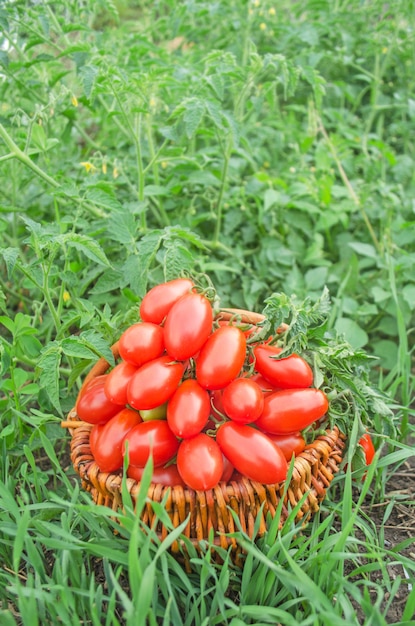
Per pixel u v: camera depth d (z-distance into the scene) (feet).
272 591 1.87
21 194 3.52
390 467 2.57
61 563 1.92
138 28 4.68
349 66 4.65
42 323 2.91
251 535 1.86
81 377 3.00
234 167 3.51
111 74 2.63
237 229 3.57
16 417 2.41
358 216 3.65
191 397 1.86
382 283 3.23
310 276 3.23
